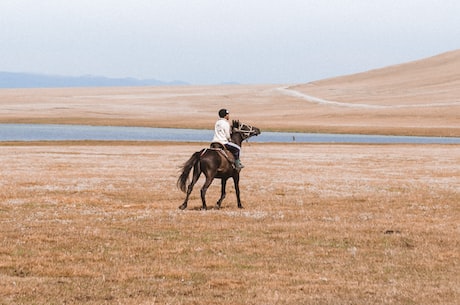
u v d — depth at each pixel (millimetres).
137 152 52844
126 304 9633
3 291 10172
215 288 10789
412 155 52438
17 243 14242
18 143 68750
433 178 32500
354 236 15727
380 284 11172
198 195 24672
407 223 17906
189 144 70812
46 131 101938
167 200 23047
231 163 20125
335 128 111562
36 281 10992
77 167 36531
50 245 14172
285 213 19812
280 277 11609
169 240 15047
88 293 10266
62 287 10617
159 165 38875
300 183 29344
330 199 23562
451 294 10461
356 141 86000
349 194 25125
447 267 12531
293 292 10586
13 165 36969
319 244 14812
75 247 13992
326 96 196500
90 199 22359
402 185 28766
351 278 11633
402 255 13625
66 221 17516
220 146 20094
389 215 19594
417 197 24250
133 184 27922
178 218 18375
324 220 18531
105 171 34125
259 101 187625
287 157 48656
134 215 18922
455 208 21422
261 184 28812
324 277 11672
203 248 14039
